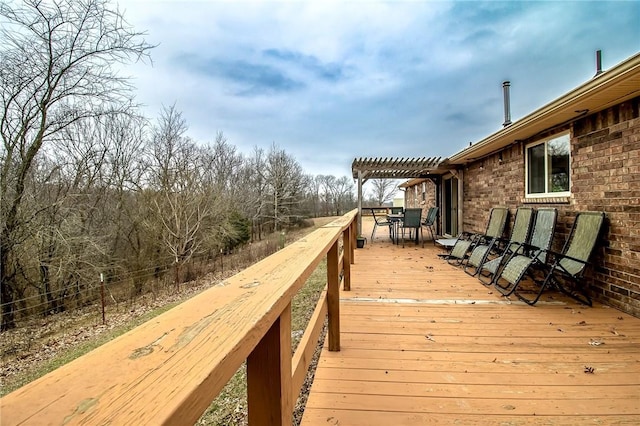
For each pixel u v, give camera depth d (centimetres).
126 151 967
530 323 276
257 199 2134
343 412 163
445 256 614
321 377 196
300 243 179
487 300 345
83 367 45
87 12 603
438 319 290
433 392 179
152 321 64
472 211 693
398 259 596
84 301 770
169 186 1116
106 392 40
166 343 54
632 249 291
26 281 674
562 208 390
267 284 93
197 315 67
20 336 586
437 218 982
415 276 459
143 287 936
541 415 158
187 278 1076
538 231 407
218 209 1303
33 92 614
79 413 36
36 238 673
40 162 693
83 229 807
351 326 276
